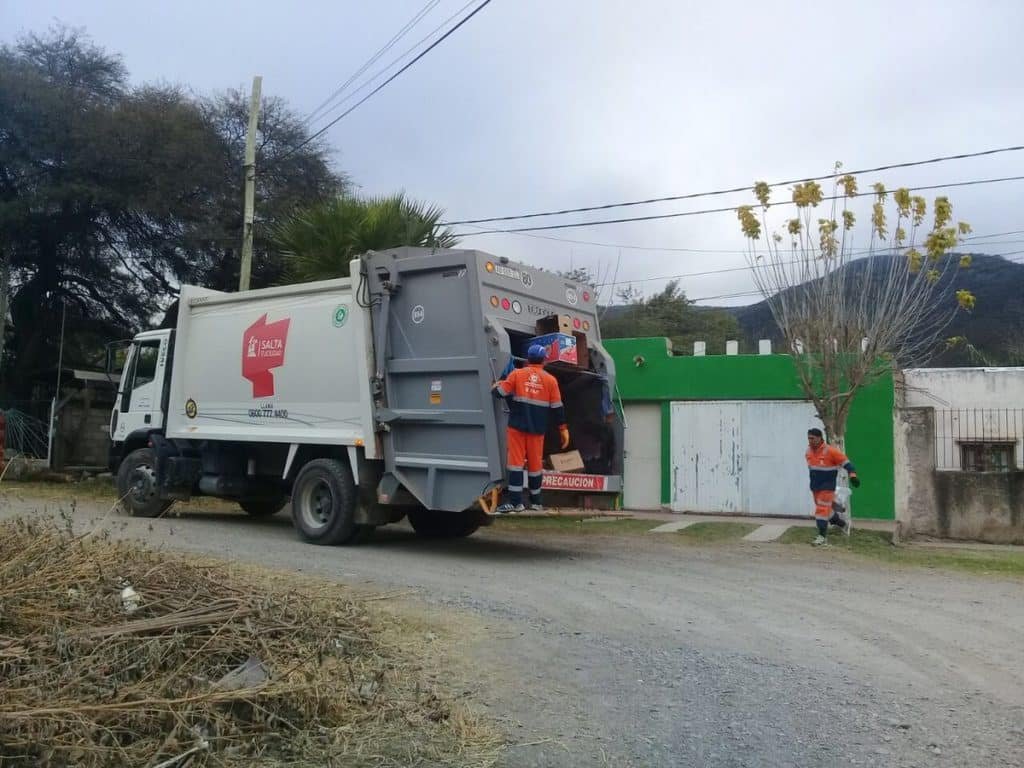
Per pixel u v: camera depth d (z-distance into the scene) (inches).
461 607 285.9
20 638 178.2
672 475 704.4
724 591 342.0
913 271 529.7
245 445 495.2
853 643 261.1
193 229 833.5
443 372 397.7
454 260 396.5
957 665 239.5
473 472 391.5
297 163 934.4
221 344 496.4
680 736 180.9
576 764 165.0
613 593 327.6
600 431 450.3
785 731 184.9
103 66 890.7
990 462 842.2
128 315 974.4
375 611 263.7
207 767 148.9
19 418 907.4
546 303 432.5
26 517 300.5
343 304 434.9
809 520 656.4
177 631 189.8
